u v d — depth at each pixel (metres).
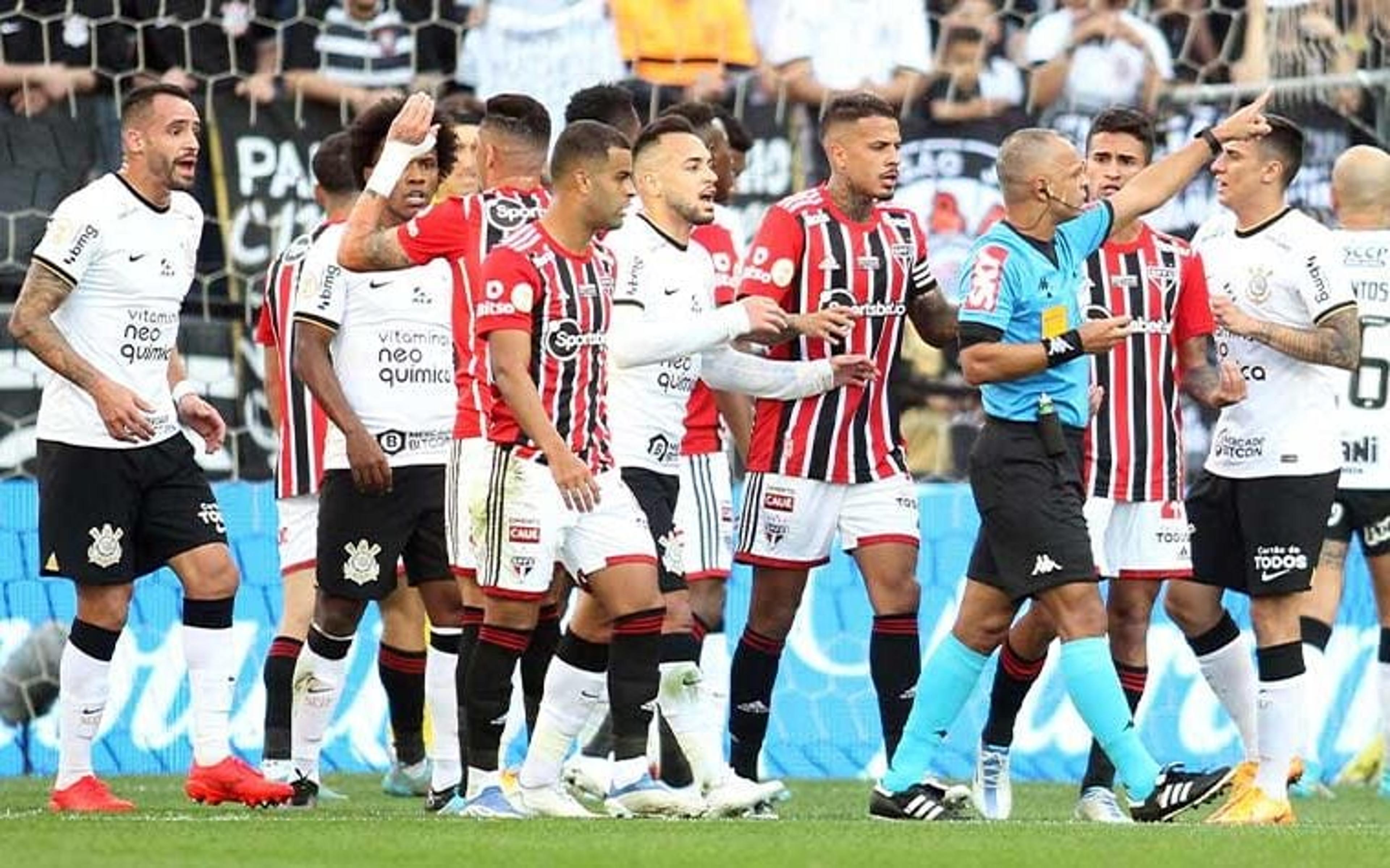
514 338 26.31
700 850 22.33
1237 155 30.41
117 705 36.09
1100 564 30.03
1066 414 27.25
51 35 41.94
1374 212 36.16
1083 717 27.30
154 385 29.19
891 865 21.38
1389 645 36.56
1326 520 30.52
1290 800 35.56
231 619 29.45
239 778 29.03
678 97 44.16
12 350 40.22
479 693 27.38
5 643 35.91
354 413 30.14
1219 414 36.56
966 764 38.00
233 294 41.53
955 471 43.31
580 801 32.38
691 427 32.03
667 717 28.73
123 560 28.98
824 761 38.03
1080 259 27.36
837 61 44.47
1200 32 45.72
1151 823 26.94
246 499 37.19
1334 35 45.47
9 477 39.84
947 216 44.75
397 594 32.94
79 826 24.81
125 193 28.86
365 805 31.06
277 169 42.28
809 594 38.34
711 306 29.89
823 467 30.27
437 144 30.45
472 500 27.20
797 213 30.31
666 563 29.42
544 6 43.88
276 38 42.66
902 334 30.97
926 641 38.28
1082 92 45.41
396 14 43.28
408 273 30.88
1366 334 36.16
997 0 45.22
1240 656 31.91
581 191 26.52
